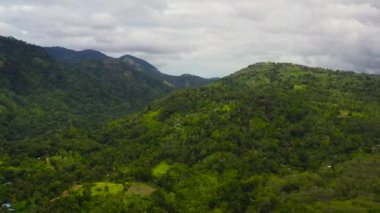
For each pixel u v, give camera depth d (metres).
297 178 148.50
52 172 171.75
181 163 169.88
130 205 134.00
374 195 130.25
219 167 162.75
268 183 149.62
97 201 138.88
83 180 162.12
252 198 143.75
